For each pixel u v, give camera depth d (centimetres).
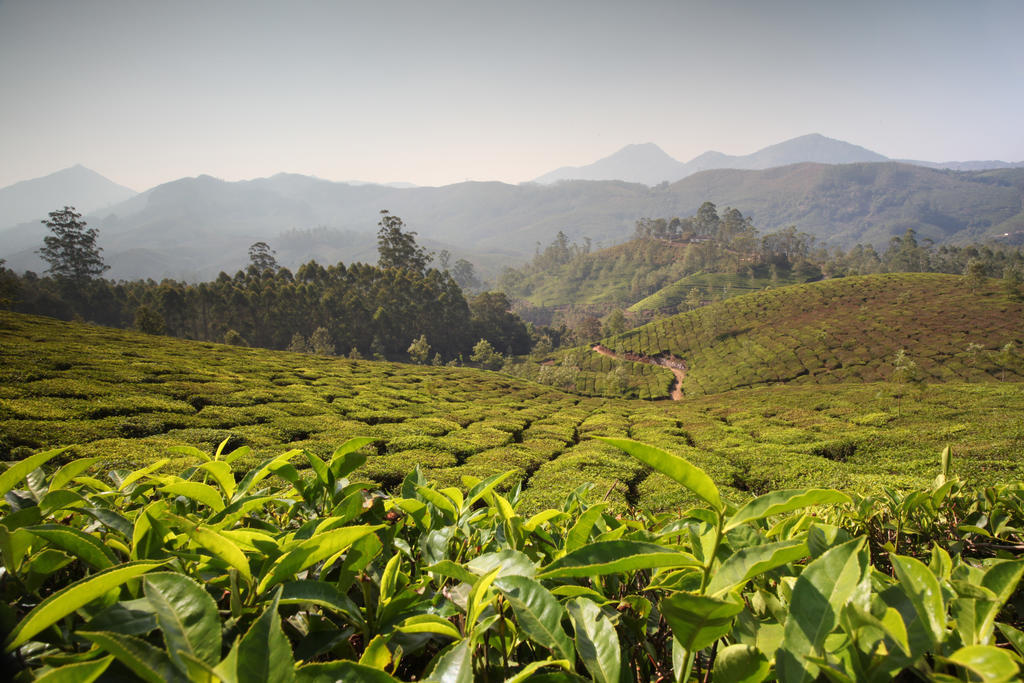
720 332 9112
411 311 10269
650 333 10212
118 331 4653
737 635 102
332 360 5194
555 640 102
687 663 90
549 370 7556
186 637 83
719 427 3159
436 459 1972
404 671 135
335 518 133
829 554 92
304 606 115
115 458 1527
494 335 11262
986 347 6262
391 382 4294
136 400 2289
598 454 2119
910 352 6538
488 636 123
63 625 106
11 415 1866
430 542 154
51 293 10500
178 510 179
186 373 3186
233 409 2469
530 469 2033
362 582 118
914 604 91
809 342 7631
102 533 163
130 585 113
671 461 93
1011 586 93
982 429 2398
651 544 103
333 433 2262
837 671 75
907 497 209
